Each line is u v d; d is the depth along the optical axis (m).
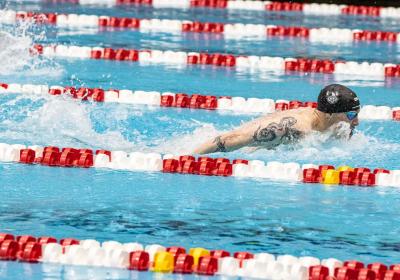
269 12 43.31
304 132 20.95
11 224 15.65
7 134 21.80
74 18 38.34
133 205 17.03
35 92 26.12
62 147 21.05
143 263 13.87
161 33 37.06
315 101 26.22
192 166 19.72
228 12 42.56
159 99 25.98
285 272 13.51
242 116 24.83
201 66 31.44
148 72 29.83
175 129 23.02
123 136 22.25
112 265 13.86
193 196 17.81
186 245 14.84
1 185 18.06
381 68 31.03
